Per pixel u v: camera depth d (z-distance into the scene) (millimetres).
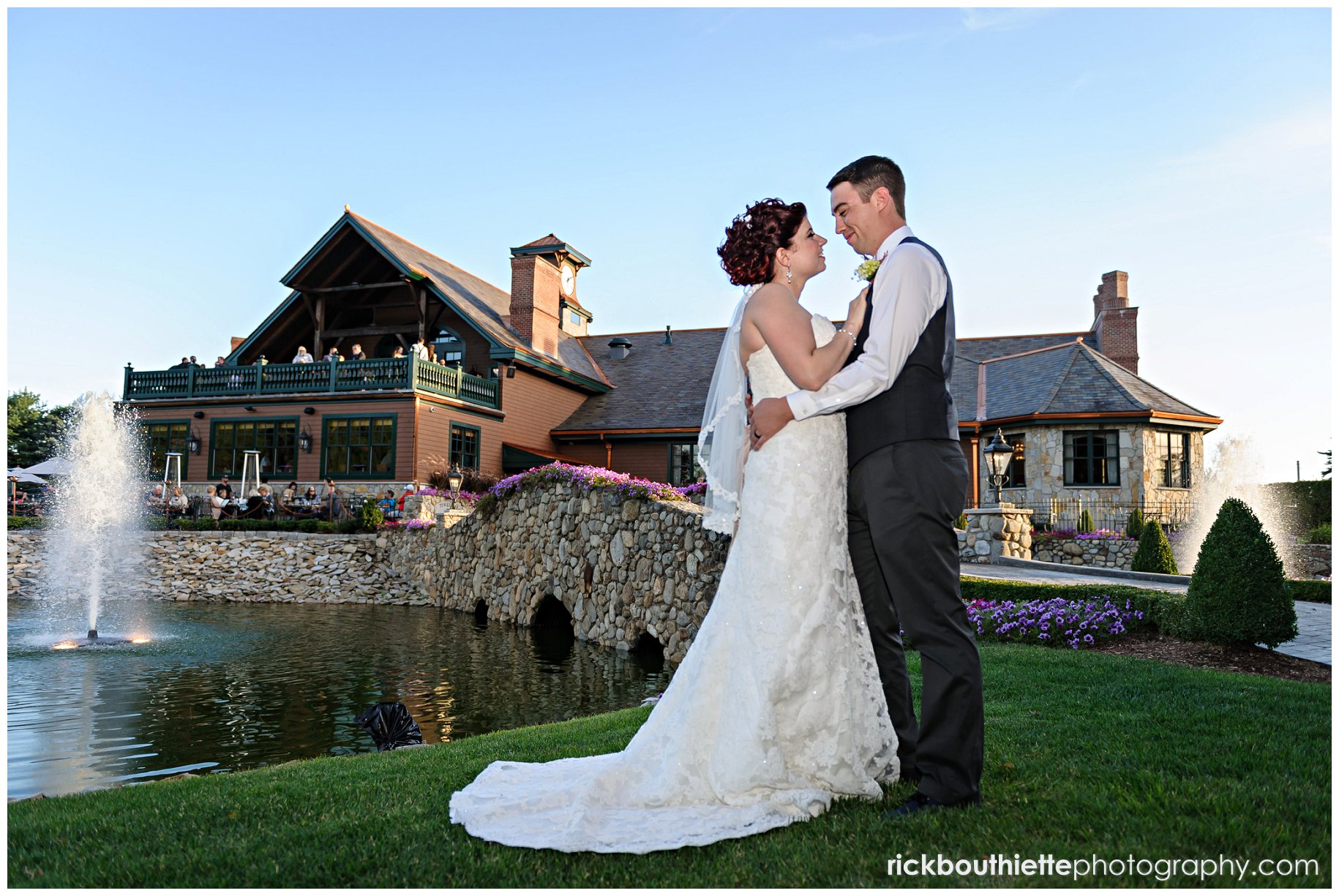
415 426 22312
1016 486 22812
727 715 2697
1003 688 5098
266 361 26219
